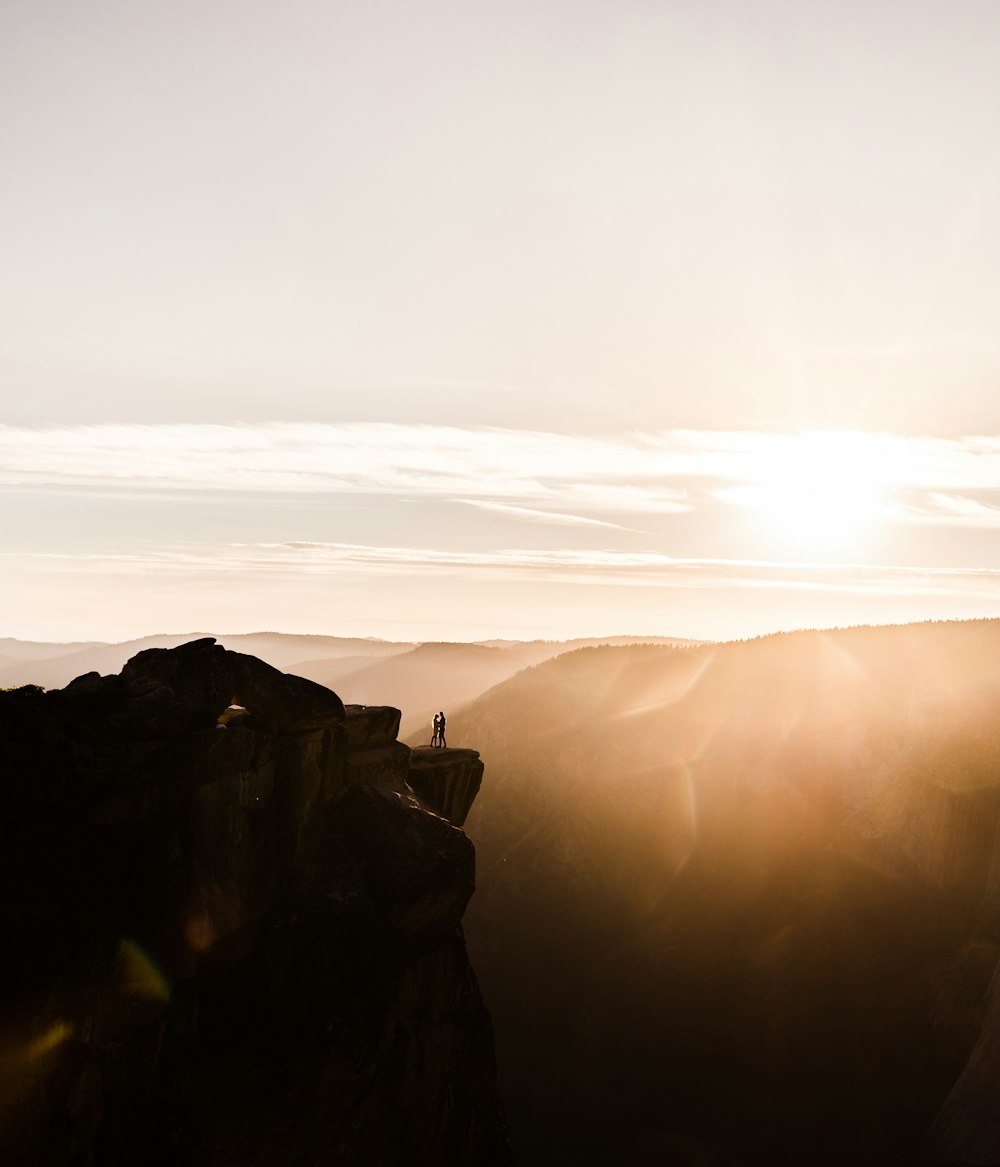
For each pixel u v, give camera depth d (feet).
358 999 72.90
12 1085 61.21
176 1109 67.00
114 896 67.67
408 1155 76.74
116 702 75.31
